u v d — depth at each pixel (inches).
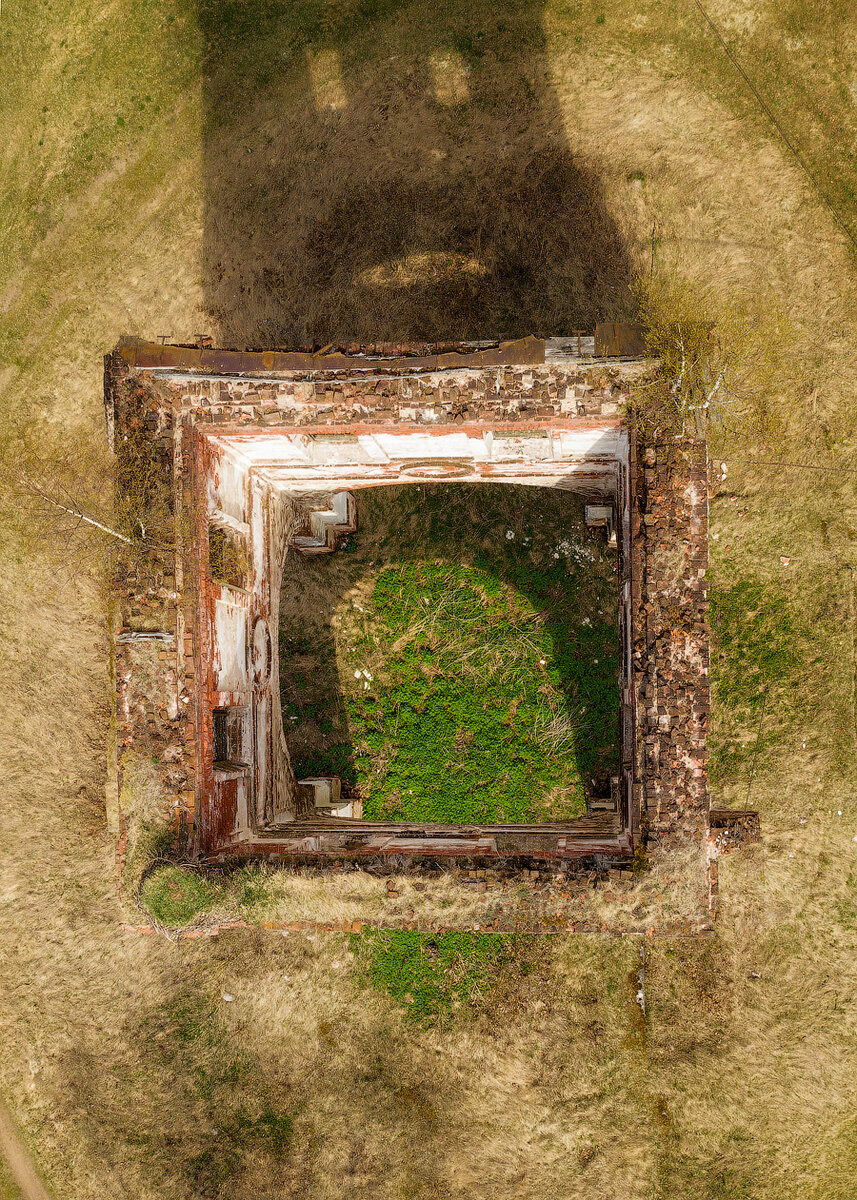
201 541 308.8
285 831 361.4
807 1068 378.6
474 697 422.9
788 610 402.3
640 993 387.2
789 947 386.9
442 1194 382.3
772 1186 374.9
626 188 417.7
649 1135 381.1
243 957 404.8
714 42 414.3
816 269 407.8
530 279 420.5
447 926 301.3
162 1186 393.7
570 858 298.7
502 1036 388.8
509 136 423.5
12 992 418.6
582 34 419.8
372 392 292.2
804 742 396.5
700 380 293.3
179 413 303.6
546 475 379.6
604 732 414.3
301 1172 387.5
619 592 399.9
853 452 402.0
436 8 426.3
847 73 408.2
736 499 405.7
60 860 426.3
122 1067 405.4
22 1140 409.4
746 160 413.1
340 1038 395.5
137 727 305.4
